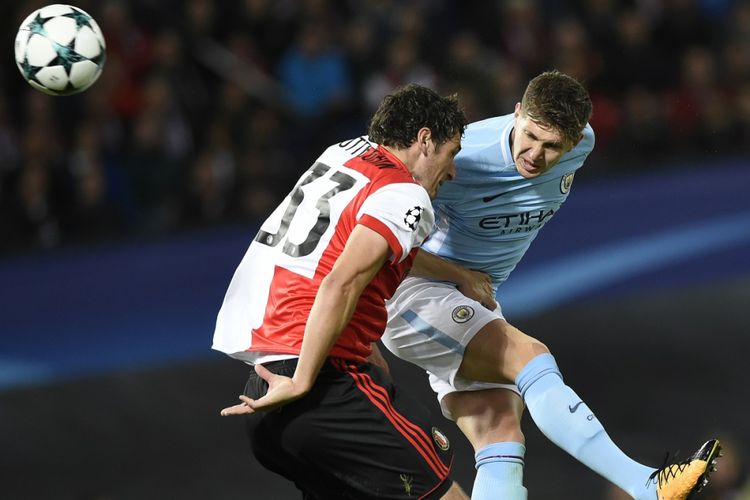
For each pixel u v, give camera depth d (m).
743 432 31.67
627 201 34.34
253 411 13.00
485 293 16.00
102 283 30.09
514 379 15.05
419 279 16.17
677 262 34.69
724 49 38.41
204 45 34.09
